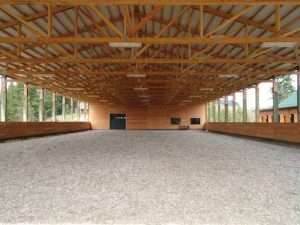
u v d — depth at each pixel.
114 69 16.61
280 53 12.12
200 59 10.29
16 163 6.37
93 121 32.78
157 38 7.43
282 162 6.53
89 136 18.59
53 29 9.53
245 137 17.67
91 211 2.98
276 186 4.08
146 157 7.46
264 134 14.82
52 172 5.20
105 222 2.67
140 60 10.24
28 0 5.55
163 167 5.77
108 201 3.33
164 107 32.62
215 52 12.44
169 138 16.34
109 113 32.78
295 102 21.84
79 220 2.73
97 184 4.20
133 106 32.72
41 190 3.85
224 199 3.41
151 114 32.69
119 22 9.88
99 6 8.58
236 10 8.12
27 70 13.34
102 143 12.50
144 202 3.29
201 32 7.36
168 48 12.56
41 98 20.39
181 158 7.25
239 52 12.02
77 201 3.33
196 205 3.17
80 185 4.14
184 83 18.03
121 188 3.95
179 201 3.33
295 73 13.59
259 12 8.14
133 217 2.80
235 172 5.20
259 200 3.38
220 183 4.27
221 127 24.19
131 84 18.78
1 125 13.43
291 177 4.73
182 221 2.70
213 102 30.03
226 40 7.43
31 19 8.40
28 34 9.89
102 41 7.41
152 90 21.53
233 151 9.08
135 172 5.18
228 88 21.23
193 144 11.95
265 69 14.65
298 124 11.16
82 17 9.19
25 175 4.92
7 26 8.54
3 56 11.38
